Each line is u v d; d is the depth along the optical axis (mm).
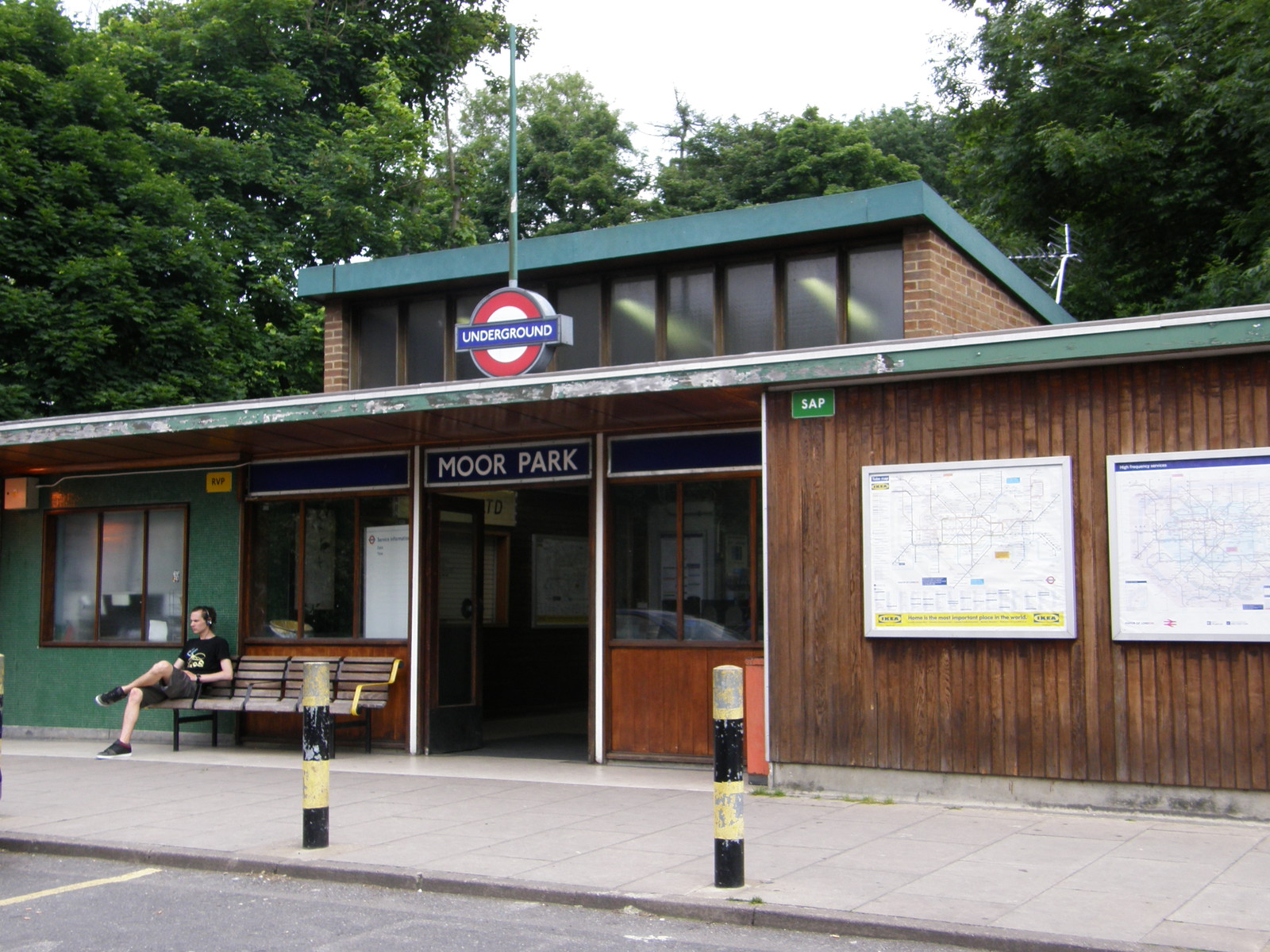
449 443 11867
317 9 28562
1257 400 7746
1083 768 8047
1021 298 13672
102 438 11641
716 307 11992
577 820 8297
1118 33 22172
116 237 20109
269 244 24344
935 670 8539
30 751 12609
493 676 16375
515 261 12352
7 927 6035
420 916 6156
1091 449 8172
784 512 9078
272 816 8664
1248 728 7660
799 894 6137
